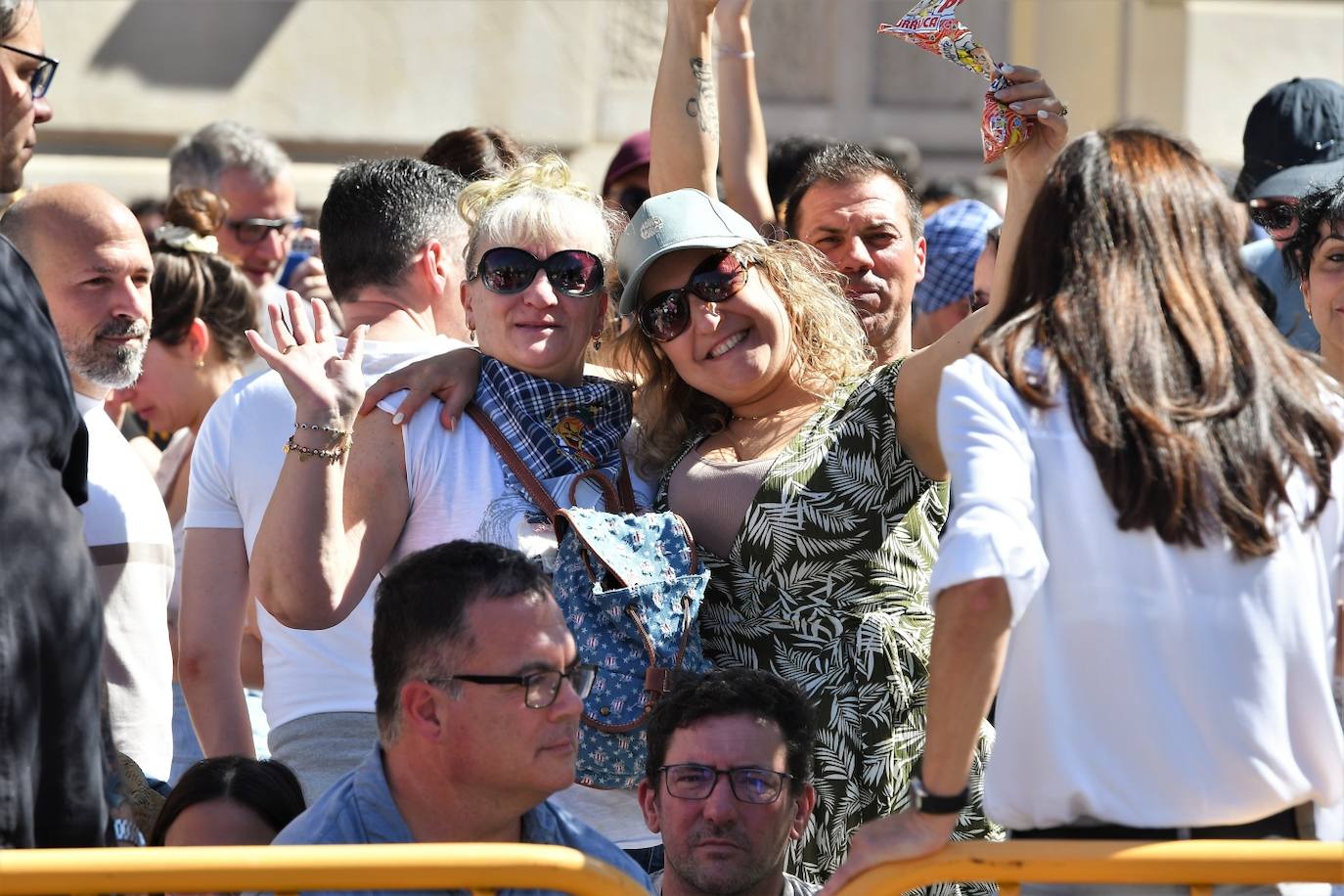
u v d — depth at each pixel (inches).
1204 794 306.3
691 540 426.6
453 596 329.4
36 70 402.9
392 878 297.0
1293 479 312.3
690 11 533.0
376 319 493.7
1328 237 476.7
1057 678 310.2
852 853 315.3
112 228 490.9
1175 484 299.4
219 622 466.6
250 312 641.0
